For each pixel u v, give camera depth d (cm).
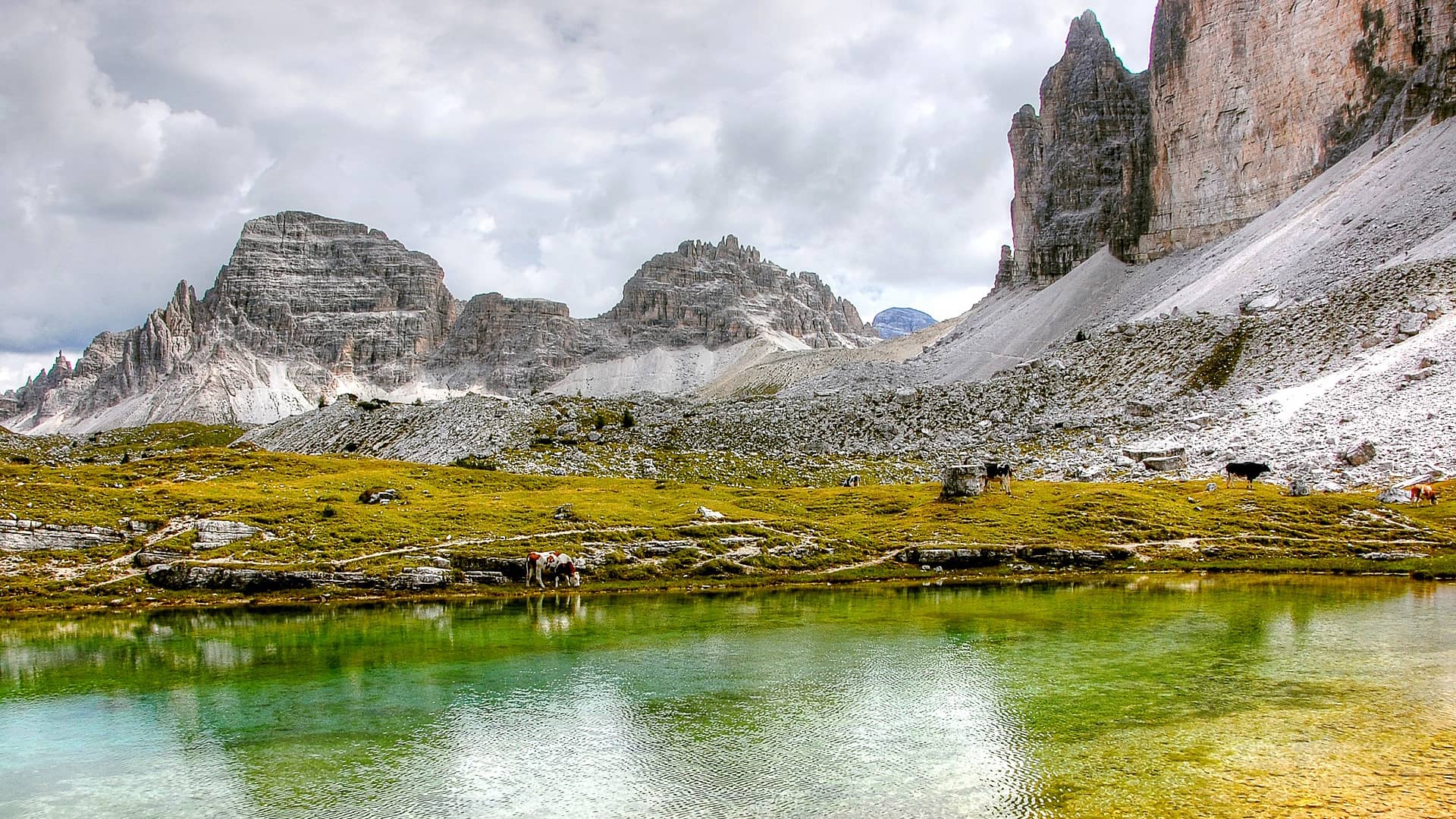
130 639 5756
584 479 13888
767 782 3100
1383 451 11806
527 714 3925
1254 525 9444
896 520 10269
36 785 3228
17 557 8169
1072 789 2911
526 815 2894
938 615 6131
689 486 12988
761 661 4828
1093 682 4122
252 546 8456
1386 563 7862
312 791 3130
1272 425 14012
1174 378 18488
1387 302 16738
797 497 11938
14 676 4738
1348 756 3067
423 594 7575
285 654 5184
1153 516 9906
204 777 3278
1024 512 10238
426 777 3234
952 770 3144
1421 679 3978
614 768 3269
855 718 3753
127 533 8869
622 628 5891
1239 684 3988
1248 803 2733
